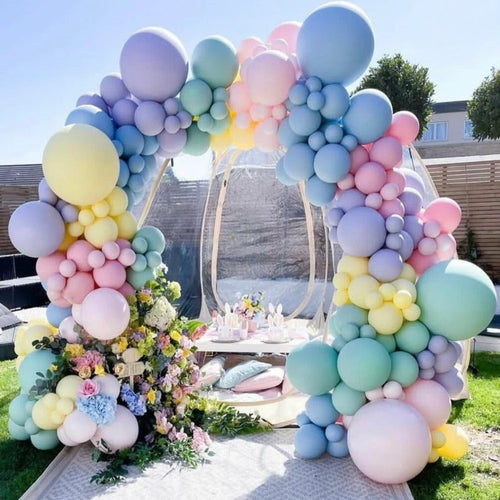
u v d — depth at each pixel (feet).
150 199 11.60
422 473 8.27
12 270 28.04
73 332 9.04
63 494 7.69
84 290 8.75
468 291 7.82
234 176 17.57
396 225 8.16
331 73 8.21
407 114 8.61
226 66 9.00
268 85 8.34
